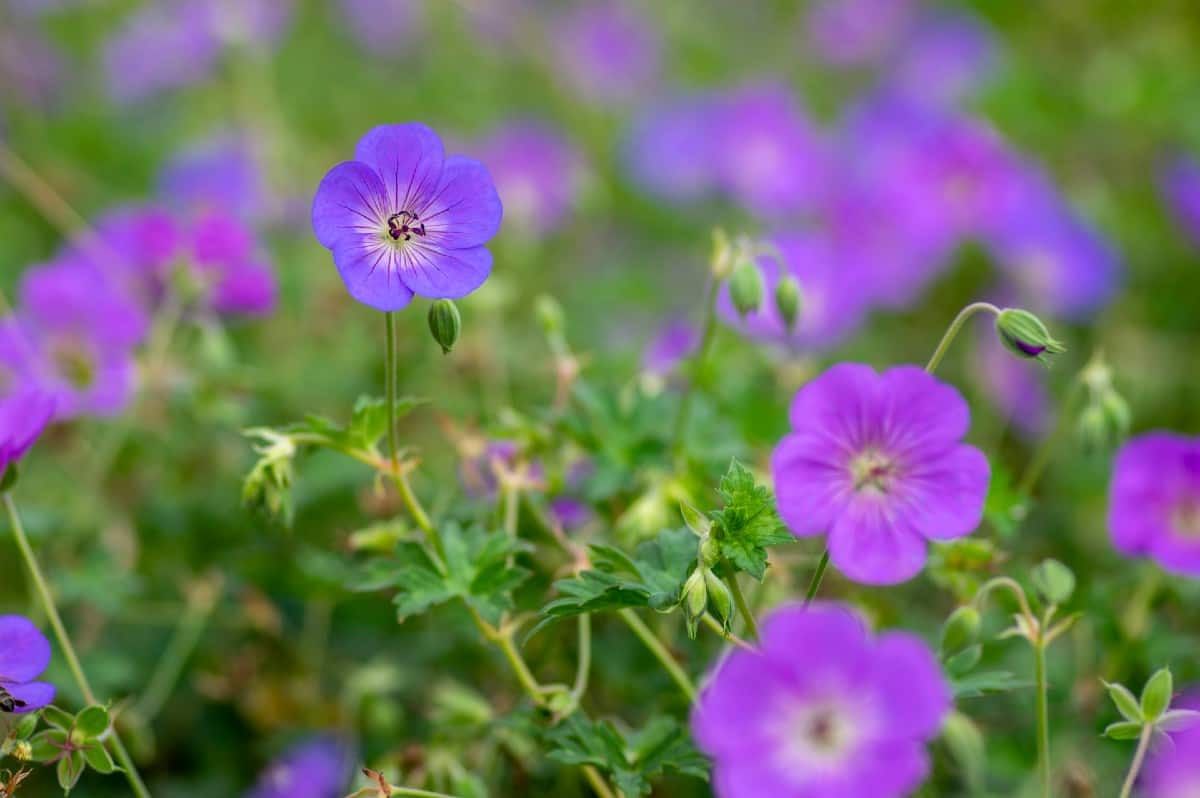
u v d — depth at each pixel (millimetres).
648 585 600
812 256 1007
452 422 746
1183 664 696
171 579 792
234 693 763
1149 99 1289
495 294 820
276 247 1069
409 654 774
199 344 813
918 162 1156
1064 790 674
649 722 650
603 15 1591
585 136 1474
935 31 1570
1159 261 1185
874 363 1035
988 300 1165
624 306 1118
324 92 1484
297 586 766
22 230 1138
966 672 618
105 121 1403
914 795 663
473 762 683
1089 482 859
